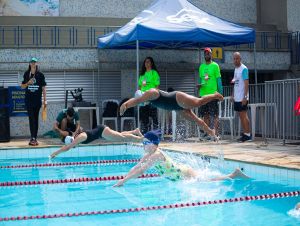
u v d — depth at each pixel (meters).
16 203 6.44
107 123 14.47
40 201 6.52
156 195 6.71
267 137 12.06
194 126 13.53
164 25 11.87
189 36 11.84
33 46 14.12
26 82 11.65
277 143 11.16
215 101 12.03
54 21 15.12
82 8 15.60
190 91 15.48
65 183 7.91
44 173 8.89
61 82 14.50
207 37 12.00
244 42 12.88
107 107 13.90
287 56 16.00
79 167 9.62
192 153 9.62
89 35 14.88
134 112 13.77
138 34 11.56
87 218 5.55
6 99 12.61
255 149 10.08
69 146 9.12
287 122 11.26
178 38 11.74
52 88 14.43
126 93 14.94
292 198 6.41
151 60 12.82
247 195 6.57
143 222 5.34
